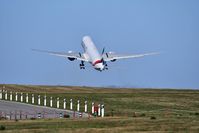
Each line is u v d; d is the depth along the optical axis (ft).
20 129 368.68
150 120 419.74
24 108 544.62
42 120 428.15
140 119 428.56
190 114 501.97
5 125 391.65
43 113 500.33
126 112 521.24
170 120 419.95
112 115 492.13
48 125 390.21
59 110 537.24
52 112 512.22
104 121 414.21
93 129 362.53
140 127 373.40
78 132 348.59
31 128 374.84
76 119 436.76
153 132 348.59
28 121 419.74
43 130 359.25
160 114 501.56
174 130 359.66
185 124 392.06
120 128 368.07
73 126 384.06
